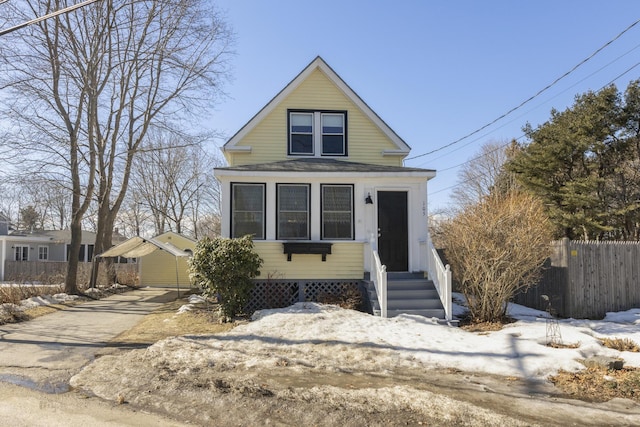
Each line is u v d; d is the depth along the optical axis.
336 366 6.89
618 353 7.46
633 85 21.19
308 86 15.22
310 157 14.98
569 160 22.58
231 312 10.69
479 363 6.98
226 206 12.02
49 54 15.84
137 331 9.63
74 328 10.10
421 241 12.37
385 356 7.37
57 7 15.46
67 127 16.45
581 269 10.88
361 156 15.17
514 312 11.40
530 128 25.52
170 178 35.97
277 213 12.22
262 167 12.38
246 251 10.80
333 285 12.18
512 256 10.13
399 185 12.50
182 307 12.85
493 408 5.23
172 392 5.67
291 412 5.05
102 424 4.71
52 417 4.89
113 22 16.77
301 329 9.08
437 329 9.27
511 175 28.14
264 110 14.88
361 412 5.03
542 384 6.15
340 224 12.38
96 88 16.77
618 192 21.78
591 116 21.45
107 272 21.22
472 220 10.52
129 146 20.03
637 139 21.30
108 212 21.08
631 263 11.34
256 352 7.62
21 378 6.32
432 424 4.74
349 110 15.27
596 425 4.78
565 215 21.19
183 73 18.44
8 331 9.76
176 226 36.66
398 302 10.69
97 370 6.66
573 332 8.73
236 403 5.29
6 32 8.21
